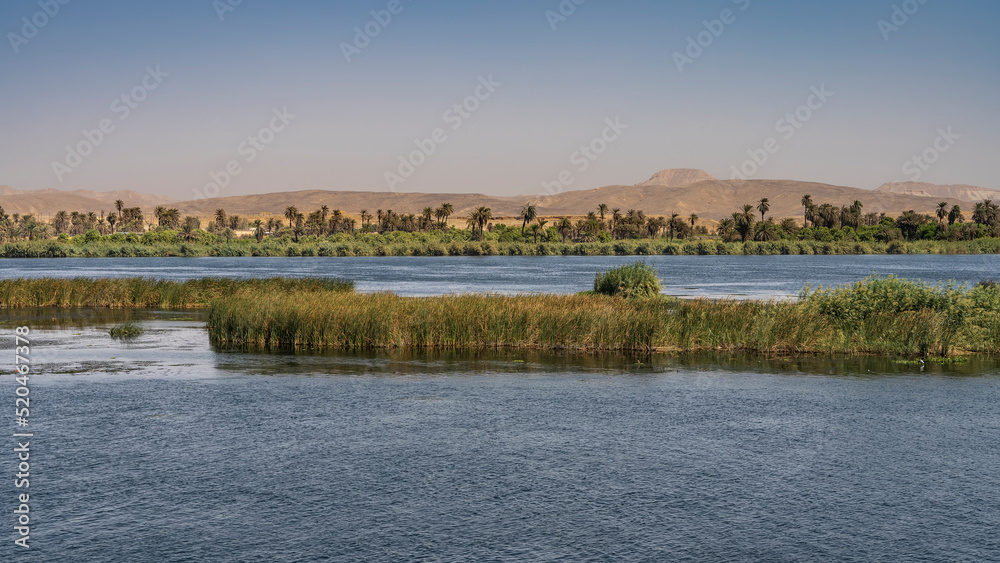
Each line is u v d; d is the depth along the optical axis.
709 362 29.44
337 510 13.23
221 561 11.27
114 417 20.03
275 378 25.80
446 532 12.27
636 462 15.95
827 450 16.86
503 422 19.47
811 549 11.66
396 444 17.34
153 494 14.05
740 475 15.10
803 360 29.95
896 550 11.63
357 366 28.39
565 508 13.31
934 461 16.03
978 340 31.48
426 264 148.12
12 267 127.44
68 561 11.29
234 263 152.62
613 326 32.69
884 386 24.34
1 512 13.21
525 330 33.38
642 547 11.71
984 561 11.27
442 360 29.92
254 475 15.11
